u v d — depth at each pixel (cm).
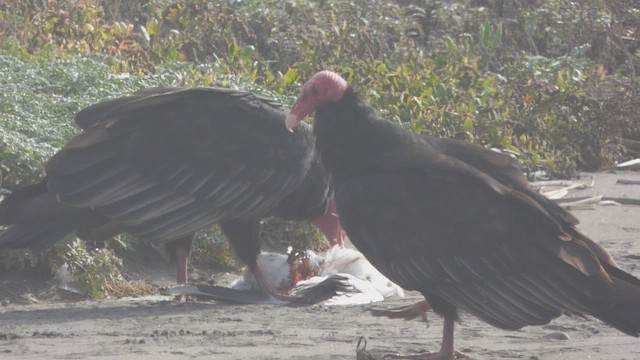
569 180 2003
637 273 1367
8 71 1529
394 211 930
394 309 1053
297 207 1266
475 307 915
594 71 2388
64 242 1322
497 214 905
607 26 2672
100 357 954
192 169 1197
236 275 1433
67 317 1159
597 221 1692
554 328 1099
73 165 1166
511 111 2145
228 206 1208
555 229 888
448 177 927
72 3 1970
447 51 2272
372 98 1950
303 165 1240
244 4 2245
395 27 2394
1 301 1256
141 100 1200
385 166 953
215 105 1220
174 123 1202
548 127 2147
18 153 1359
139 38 1955
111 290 1320
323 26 2239
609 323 886
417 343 1031
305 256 1355
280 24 2230
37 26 1856
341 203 956
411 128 1883
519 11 2698
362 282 1290
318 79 992
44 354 968
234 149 1209
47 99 1473
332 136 986
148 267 1407
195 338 1043
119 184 1172
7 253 1313
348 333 1073
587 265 873
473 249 906
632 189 1923
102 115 1213
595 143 2180
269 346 1007
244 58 1964
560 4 2698
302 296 1259
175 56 1900
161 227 1186
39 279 1317
